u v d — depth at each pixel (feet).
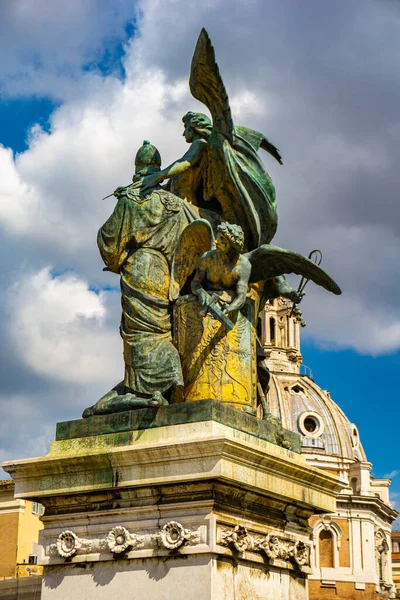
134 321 24.77
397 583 334.24
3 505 136.15
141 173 26.58
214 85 25.12
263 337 336.90
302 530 24.76
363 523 280.92
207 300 23.98
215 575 21.15
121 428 23.31
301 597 24.26
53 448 23.89
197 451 21.42
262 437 23.80
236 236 24.04
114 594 21.99
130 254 25.59
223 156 25.82
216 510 21.61
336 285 25.66
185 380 24.41
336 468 300.40
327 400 322.55
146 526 22.06
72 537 22.86
